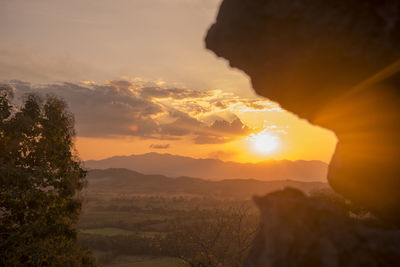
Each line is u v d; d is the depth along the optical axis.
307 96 3.18
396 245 2.40
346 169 3.41
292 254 2.56
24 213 16.56
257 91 3.54
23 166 18.08
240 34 3.02
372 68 2.56
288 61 2.91
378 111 2.93
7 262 14.17
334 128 3.38
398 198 3.08
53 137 18.84
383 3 2.30
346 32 2.47
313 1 2.52
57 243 16.67
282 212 2.78
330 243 2.49
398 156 3.01
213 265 10.81
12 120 18.48
